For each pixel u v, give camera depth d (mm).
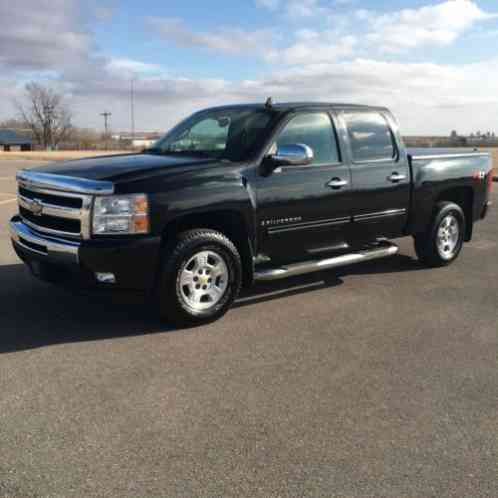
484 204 7590
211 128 5699
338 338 4648
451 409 3465
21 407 3371
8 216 10883
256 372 3947
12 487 2615
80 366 3984
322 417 3330
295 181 5297
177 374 3885
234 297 5020
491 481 2740
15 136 89812
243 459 2879
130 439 3039
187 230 4762
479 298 5848
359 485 2684
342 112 5863
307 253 5605
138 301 5477
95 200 4332
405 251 8211
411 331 4844
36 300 5480
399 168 6348
